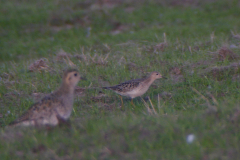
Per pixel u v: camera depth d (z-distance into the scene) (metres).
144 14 28.23
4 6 32.81
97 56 16.20
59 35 24.89
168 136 8.00
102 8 29.36
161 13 28.31
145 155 7.38
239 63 13.54
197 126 8.45
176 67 14.27
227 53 14.47
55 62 16.03
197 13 27.61
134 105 11.67
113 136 8.32
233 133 7.93
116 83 13.55
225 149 7.33
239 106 9.15
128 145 7.82
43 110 8.82
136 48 17.16
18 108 12.09
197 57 14.95
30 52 21.25
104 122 9.48
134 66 14.97
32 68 15.52
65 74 9.03
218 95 11.68
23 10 31.06
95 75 14.41
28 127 9.00
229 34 19.00
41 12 30.03
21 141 8.39
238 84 12.20
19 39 24.83
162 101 11.80
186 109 10.72
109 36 22.67
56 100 8.93
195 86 12.59
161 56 15.70
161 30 22.47
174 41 18.05
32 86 13.77
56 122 8.95
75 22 27.22
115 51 17.34
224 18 25.78
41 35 25.44
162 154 7.38
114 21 26.56
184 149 7.47
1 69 16.16
